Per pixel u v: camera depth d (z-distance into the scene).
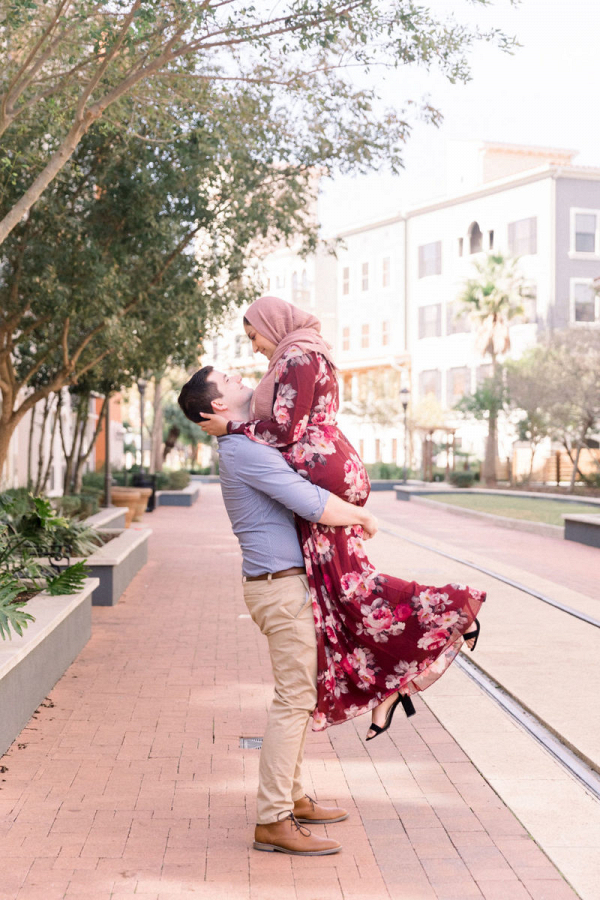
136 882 3.22
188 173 10.02
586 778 4.21
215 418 3.57
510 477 39.03
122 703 5.73
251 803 4.02
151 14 6.14
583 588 11.10
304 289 55.84
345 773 4.39
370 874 3.28
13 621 4.86
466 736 4.92
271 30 7.23
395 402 44.69
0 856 3.44
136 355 11.74
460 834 3.63
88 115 6.35
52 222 9.62
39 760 4.60
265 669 6.75
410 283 48.84
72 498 14.35
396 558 13.62
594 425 32.09
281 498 3.34
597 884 3.16
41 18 7.32
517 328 42.00
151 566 13.53
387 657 3.42
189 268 11.26
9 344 10.28
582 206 41.19
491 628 7.93
